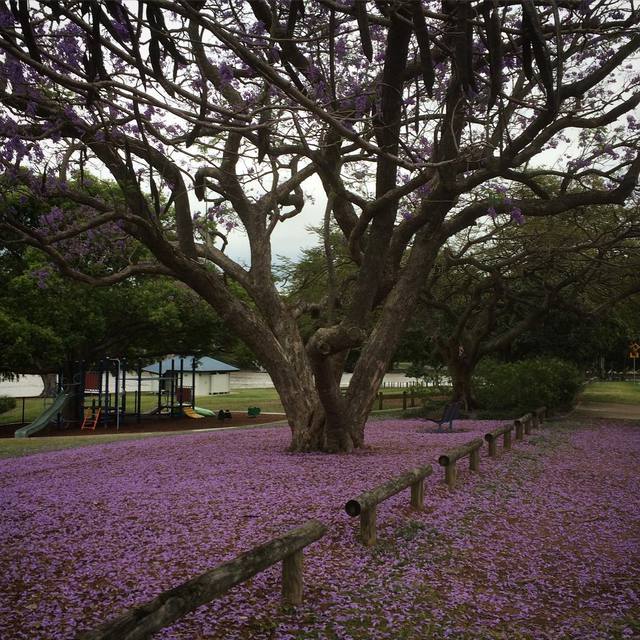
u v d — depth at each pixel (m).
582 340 27.17
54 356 24.03
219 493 8.34
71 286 23.38
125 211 10.30
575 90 9.91
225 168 12.65
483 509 7.89
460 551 6.25
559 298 21.61
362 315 11.52
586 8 7.67
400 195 10.27
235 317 12.35
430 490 8.71
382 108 8.75
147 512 7.48
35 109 7.61
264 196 13.77
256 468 10.18
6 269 23.47
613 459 12.48
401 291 12.45
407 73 10.20
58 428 26.48
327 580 5.36
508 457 12.11
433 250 12.32
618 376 84.69
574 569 5.85
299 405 12.57
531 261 19.72
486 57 8.06
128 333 28.42
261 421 28.59
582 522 7.53
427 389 28.80
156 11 4.40
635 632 4.48
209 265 18.53
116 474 10.38
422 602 4.97
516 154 9.98
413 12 4.22
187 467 10.65
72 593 5.05
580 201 11.24
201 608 4.69
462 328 23.02
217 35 4.55
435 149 7.68
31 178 9.27
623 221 17.84
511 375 23.38
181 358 31.83
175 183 10.46
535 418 18.19
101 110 6.33
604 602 5.06
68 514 7.58
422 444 13.80
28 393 56.47
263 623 4.48
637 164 10.97
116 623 3.11
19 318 22.58
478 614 4.79
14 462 13.39
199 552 6.00
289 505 7.63
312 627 4.43
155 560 5.82
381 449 12.77
